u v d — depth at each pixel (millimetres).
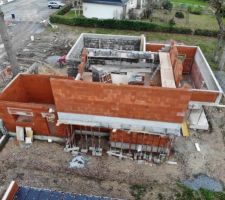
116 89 14297
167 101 14414
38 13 40344
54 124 16812
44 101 19781
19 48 29781
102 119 15867
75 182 15172
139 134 16047
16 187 12641
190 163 16484
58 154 16828
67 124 16234
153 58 21547
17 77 18188
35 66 24469
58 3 42375
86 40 26016
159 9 44188
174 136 16328
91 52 21391
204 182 15375
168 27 35344
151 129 15805
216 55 28281
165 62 20266
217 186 15195
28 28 35000
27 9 41938
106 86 14234
